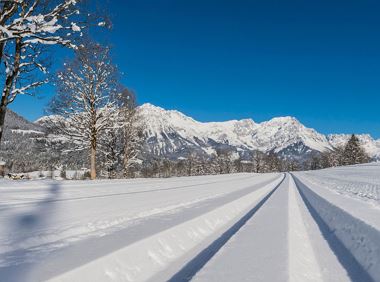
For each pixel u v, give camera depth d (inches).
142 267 187.6
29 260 167.2
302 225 353.7
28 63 587.5
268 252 224.5
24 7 518.6
